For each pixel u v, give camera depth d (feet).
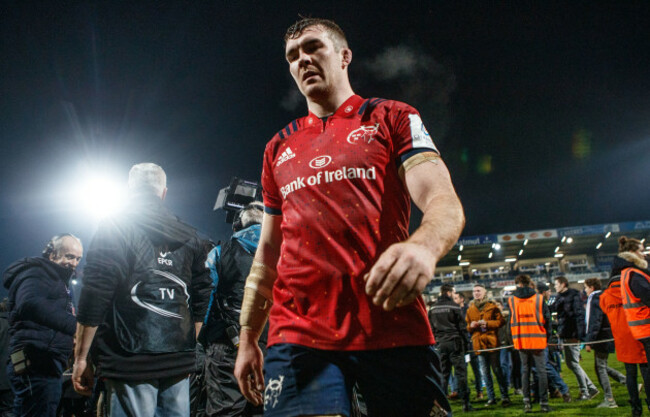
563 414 17.72
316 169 4.08
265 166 4.95
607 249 129.80
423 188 3.62
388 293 2.57
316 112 4.67
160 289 7.84
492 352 22.06
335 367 3.71
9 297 11.54
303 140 4.43
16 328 11.05
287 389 3.77
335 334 3.69
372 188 3.92
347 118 4.33
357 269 3.74
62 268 11.94
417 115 4.14
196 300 8.73
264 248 5.13
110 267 7.36
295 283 3.97
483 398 24.99
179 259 8.29
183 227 8.72
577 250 129.39
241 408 9.55
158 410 7.77
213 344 9.95
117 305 7.51
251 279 5.11
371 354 3.66
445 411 3.78
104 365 7.22
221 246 10.82
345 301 3.74
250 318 5.01
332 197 3.93
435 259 2.75
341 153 4.05
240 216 11.78
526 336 18.90
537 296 19.20
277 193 4.94
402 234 4.00
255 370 4.91
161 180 9.06
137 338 7.41
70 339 11.51
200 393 10.68
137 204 8.32
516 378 25.34
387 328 3.67
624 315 15.05
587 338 19.54
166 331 7.72
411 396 3.67
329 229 3.87
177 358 7.80
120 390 7.24
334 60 4.69
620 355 15.31
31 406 10.79
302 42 4.64
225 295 10.20
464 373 20.95
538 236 116.47
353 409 4.51
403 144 3.99
